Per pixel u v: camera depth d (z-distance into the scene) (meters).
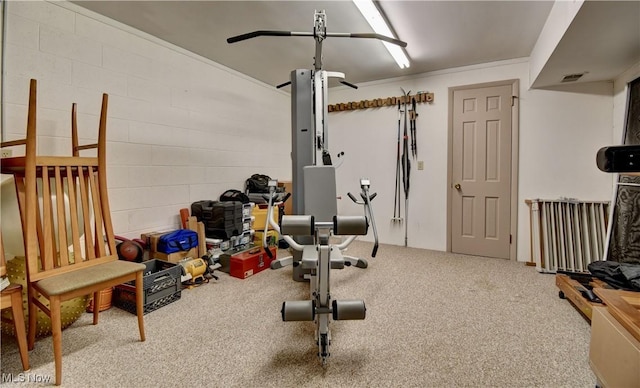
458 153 3.90
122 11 2.54
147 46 2.94
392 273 3.10
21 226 1.82
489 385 1.47
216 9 2.51
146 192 2.98
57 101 2.34
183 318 2.14
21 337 1.54
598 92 3.21
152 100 3.01
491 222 3.73
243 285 2.79
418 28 2.81
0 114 1.94
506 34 2.92
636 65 2.70
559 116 3.37
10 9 2.09
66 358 1.67
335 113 4.75
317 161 2.70
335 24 2.74
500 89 3.63
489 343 1.82
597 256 3.05
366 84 4.49
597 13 1.86
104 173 1.94
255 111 4.34
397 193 4.32
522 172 3.55
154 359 1.66
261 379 1.51
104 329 1.97
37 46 2.22
